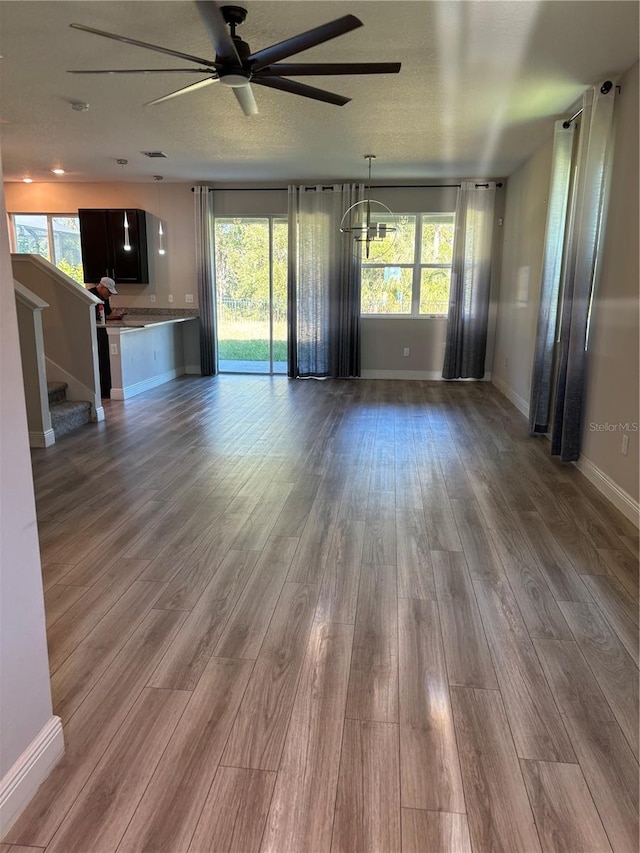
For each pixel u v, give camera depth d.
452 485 3.87
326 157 6.38
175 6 2.94
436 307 8.27
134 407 6.34
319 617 2.31
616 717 1.78
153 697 1.86
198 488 3.79
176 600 2.43
